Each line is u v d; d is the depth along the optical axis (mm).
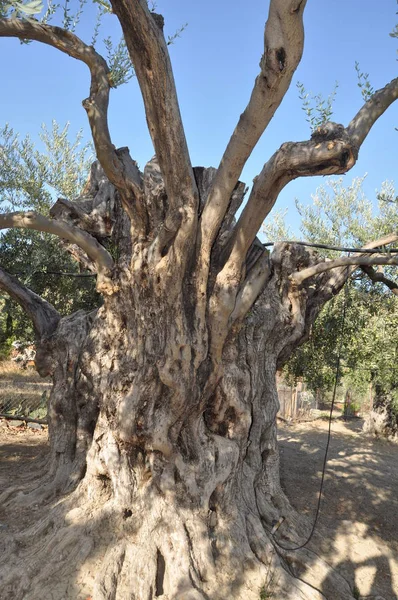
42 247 9078
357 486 8867
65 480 6867
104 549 5559
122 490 5984
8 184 9016
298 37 3832
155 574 5316
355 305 10023
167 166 5016
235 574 5586
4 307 10781
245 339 6875
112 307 6418
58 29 5699
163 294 5590
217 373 6043
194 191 5266
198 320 5750
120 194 5820
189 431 6160
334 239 12805
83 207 7246
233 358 6535
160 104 4633
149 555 5457
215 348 5926
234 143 4840
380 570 6480
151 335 5930
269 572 5660
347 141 4406
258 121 4531
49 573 5191
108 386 6262
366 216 12859
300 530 6820
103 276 6375
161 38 4375
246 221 5477
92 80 6062
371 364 10750
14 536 5754
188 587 5180
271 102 4320
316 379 10750
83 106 5402
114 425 6188
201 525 5777
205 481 6043
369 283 10055
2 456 8852
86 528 5691
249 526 6211
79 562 5340
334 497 8258
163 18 5047
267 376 7262
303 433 14914
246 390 6629
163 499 5867
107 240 7285
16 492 6875
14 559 5430
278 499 7066
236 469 6363
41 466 7934
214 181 5309
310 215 13109
